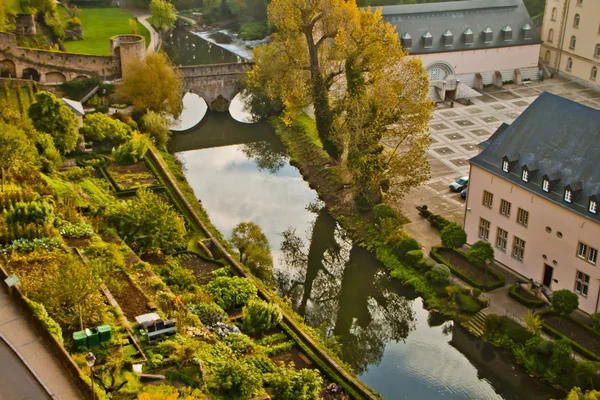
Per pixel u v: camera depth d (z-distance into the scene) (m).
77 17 176.62
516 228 81.44
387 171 96.69
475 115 126.81
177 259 82.00
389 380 71.81
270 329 71.75
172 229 82.06
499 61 140.12
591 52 137.12
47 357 52.12
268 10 109.38
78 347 55.41
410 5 137.50
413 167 93.12
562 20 141.75
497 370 72.25
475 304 77.88
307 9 103.94
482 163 84.31
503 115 127.00
